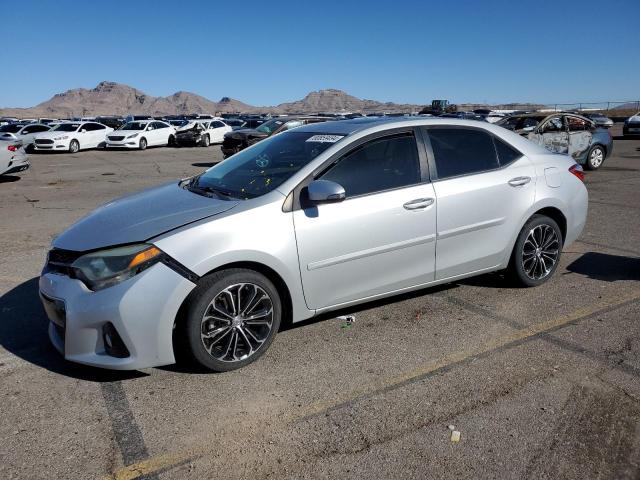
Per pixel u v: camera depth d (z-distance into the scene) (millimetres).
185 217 3559
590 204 9617
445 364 3703
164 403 3260
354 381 3496
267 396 3330
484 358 3783
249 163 4391
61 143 24797
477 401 3252
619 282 5316
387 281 4172
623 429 2971
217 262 3396
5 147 13086
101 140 27062
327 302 3957
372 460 2742
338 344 4008
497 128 4902
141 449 2844
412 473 2646
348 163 3990
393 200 4082
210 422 3070
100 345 3338
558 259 5238
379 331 4219
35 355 3865
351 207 3912
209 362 3512
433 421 3061
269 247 3580
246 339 3629
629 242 6926
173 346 3529
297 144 4316
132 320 3244
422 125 4410
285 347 3961
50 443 2893
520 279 5004
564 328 4254
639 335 4121
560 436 2916
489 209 4578
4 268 5961
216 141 30062
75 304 3301
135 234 3414
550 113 13945
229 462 2740
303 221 3723
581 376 3525
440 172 4387
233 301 3541
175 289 3301
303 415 3133
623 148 22078
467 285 5211
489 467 2684
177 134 28828
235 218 3529
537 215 4992
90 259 3355
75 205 10195
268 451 2820
